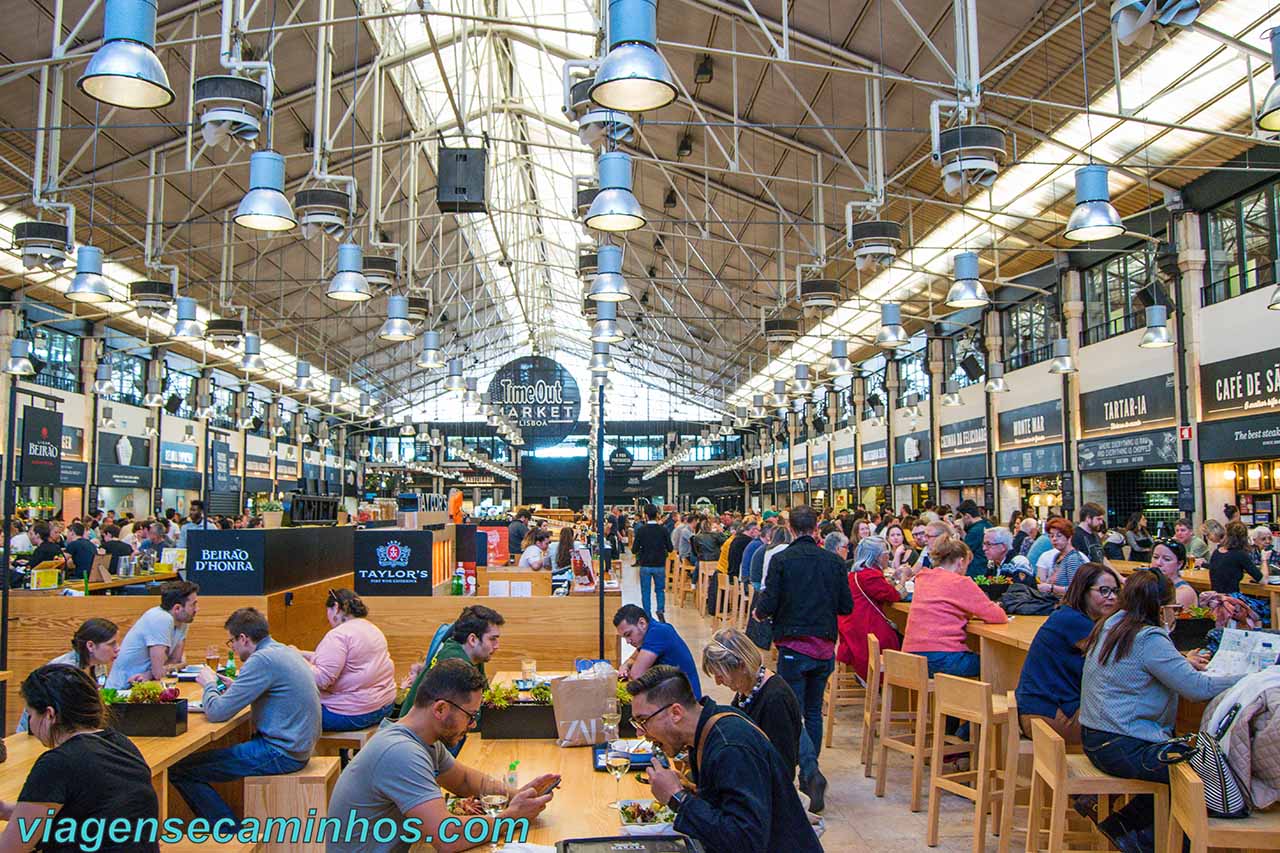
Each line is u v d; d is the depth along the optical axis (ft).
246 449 106.63
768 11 37.81
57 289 65.31
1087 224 20.72
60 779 9.05
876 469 94.07
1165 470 55.31
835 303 41.98
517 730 14.15
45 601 22.43
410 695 15.02
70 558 37.42
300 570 25.16
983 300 30.86
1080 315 58.13
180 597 17.63
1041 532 33.99
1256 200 42.96
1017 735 13.98
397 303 36.42
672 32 41.91
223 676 17.16
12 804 10.30
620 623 15.69
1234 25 32.12
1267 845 10.24
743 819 8.39
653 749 12.20
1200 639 16.22
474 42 46.96
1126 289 53.83
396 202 68.59
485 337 133.39
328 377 120.26
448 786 10.73
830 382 107.76
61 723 9.46
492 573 31.14
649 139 54.34
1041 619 19.25
